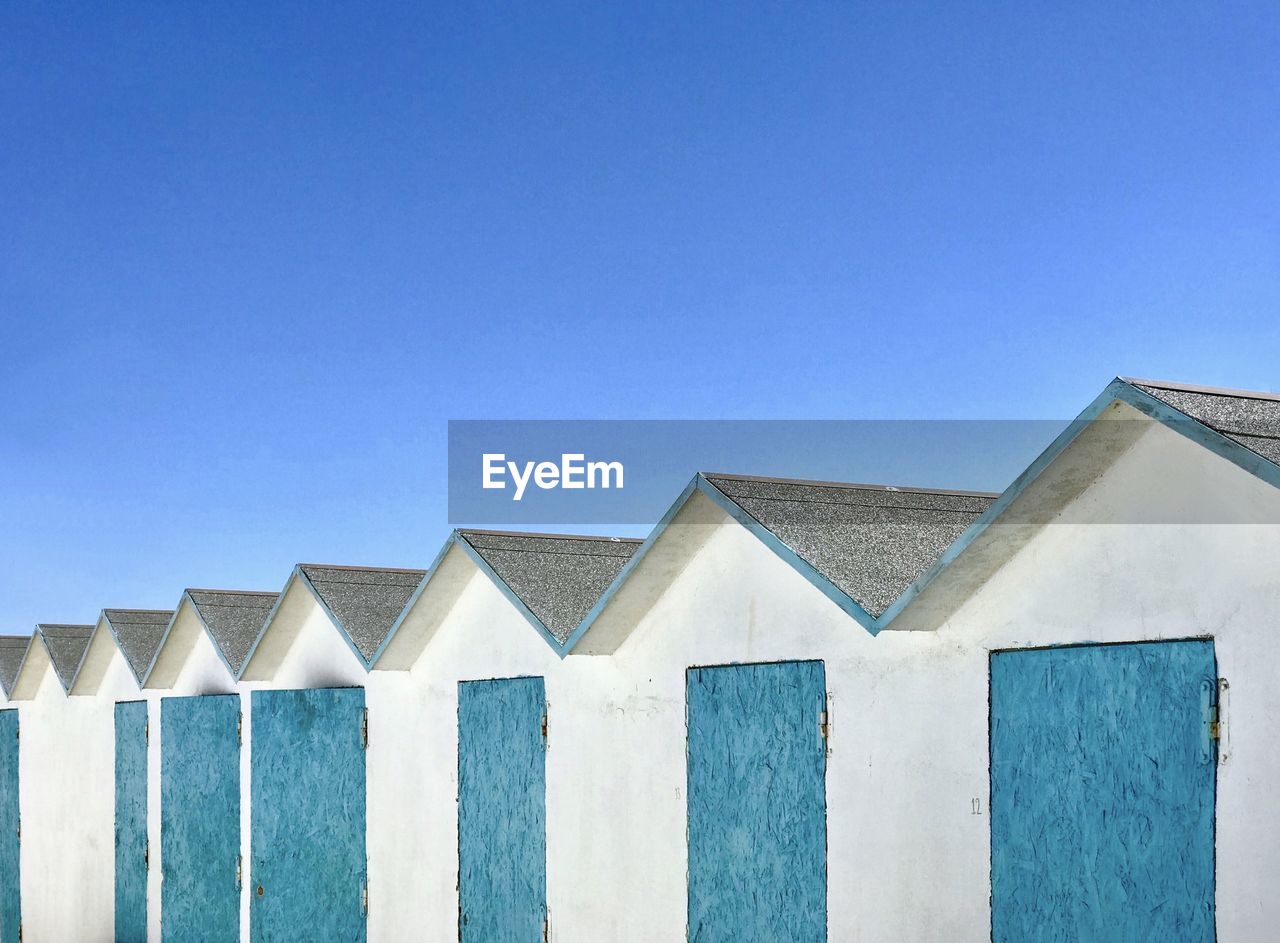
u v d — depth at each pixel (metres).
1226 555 5.85
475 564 10.75
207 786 14.03
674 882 8.85
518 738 10.34
